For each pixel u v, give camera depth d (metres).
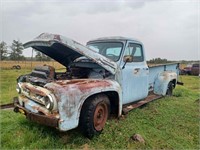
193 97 8.05
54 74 3.92
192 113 5.54
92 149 3.35
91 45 5.20
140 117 4.88
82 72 4.43
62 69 5.38
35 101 3.59
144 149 3.44
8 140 3.45
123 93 4.57
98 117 3.75
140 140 3.65
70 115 3.18
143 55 5.45
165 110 5.63
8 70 28.36
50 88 3.19
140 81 5.24
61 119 3.09
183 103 6.64
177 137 3.97
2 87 10.35
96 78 4.29
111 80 4.19
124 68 4.57
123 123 4.40
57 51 4.45
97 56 3.94
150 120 4.75
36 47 4.32
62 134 3.70
